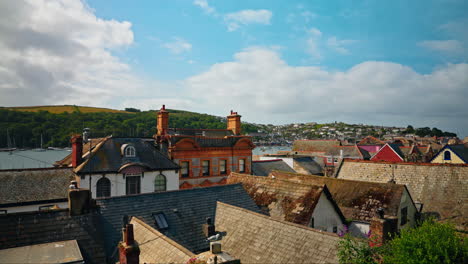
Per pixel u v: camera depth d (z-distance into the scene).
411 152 61.75
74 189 14.34
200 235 15.48
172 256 10.87
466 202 23.94
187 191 18.53
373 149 82.44
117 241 13.56
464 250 9.05
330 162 69.81
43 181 27.53
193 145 35.94
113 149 31.44
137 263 10.20
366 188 23.64
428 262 8.77
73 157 30.00
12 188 25.83
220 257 9.59
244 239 14.13
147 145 34.44
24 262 9.22
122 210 15.41
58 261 9.35
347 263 10.16
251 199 20.47
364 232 20.84
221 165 38.72
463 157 40.59
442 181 26.52
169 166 32.78
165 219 15.72
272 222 14.27
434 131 197.75
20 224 12.55
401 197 21.56
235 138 40.44
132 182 30.34
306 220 17.12
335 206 19.58
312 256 11.42
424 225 10.47
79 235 13.02
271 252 12.59
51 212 13.54
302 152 79.56
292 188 19.91
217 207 17.84
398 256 9.30
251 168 42.00
